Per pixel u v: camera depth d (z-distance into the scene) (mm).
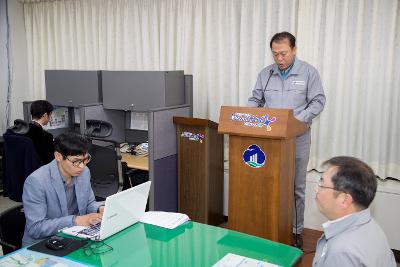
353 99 3266
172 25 3986
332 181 1266
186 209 3543
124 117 3998
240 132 2508
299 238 3152
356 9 3184
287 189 2613
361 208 1258
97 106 3670
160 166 3322
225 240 1736
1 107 5016
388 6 3057
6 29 4875
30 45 4961
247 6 3609
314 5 3312
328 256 1211
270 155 2492
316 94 2895
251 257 1570
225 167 3781
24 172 3301
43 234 1864
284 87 2965
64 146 1874
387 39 3090
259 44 3611
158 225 1877
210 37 3807
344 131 3355
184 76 3607
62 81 3924
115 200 1672
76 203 2107
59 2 4641
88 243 1674
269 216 2561
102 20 4379
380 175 3242
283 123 2377
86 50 4543
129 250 1622
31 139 3236
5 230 1959
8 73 4961
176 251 1620
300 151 2982
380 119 3188
